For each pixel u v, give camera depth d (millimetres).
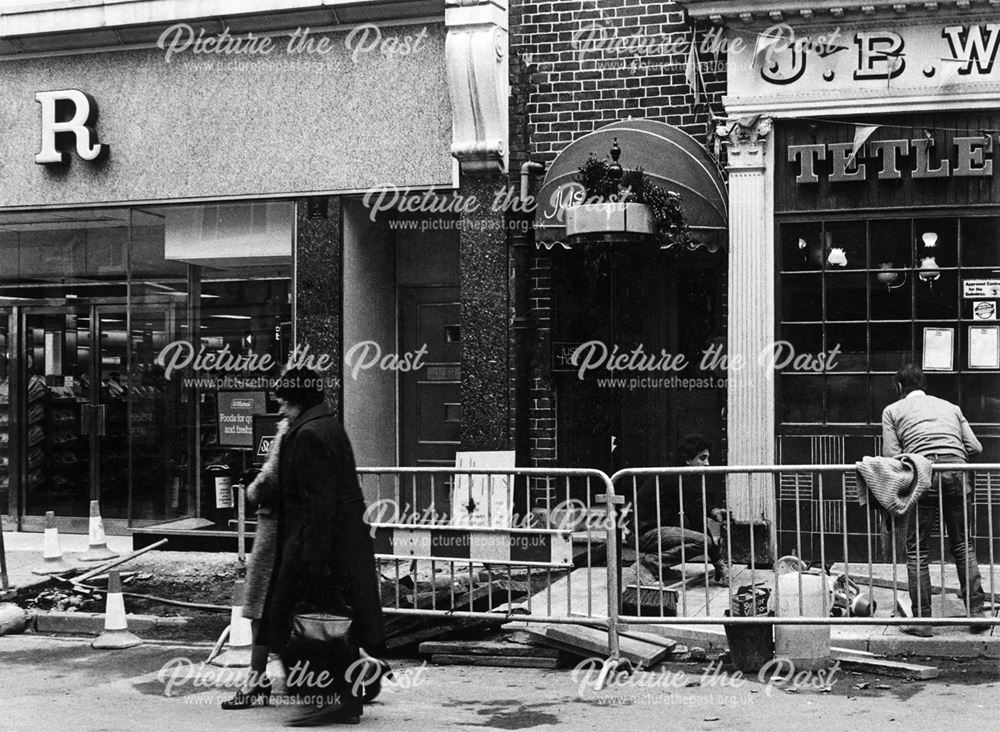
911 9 10992
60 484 14742
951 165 11172
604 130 11711
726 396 11836
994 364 11102
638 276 12102
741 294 11539
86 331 14547
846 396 11414
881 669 8000
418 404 13938
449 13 12328
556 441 12352
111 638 9266
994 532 10680
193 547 13445
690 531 9562
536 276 12461
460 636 9094
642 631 8766
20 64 14234
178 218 13805
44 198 14203
